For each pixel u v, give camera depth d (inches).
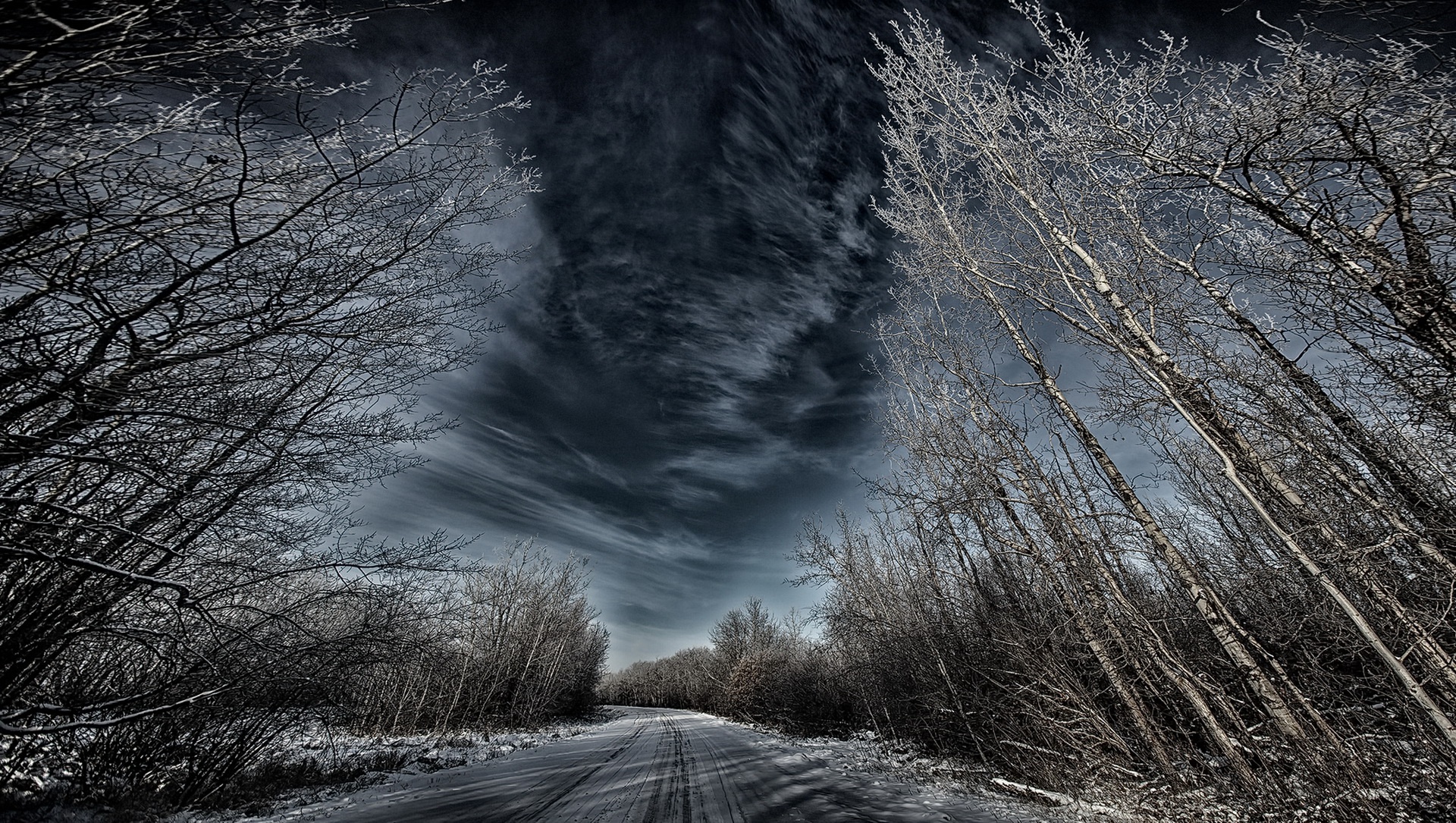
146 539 171.8
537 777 430.6
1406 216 152.1
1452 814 199.9
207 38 129.2
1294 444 226.2
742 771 470.0
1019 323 382.0
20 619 210.7
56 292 142.6
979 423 399.2
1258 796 257.8
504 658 1123.9
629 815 283.0
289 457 233.3
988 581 466.3
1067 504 359.3
